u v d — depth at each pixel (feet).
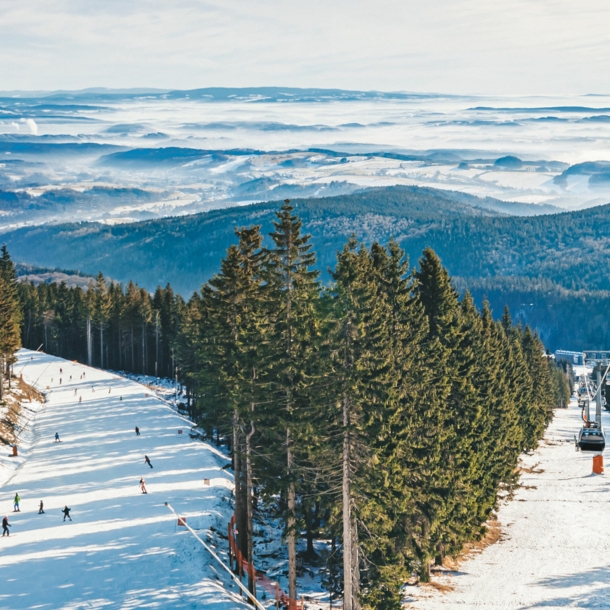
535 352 402.93
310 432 120.57
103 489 231.91
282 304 150.10
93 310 596.29
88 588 147.43
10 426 314.35
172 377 571.69
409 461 139.13
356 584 126.11
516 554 197.98
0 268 504.43
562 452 386.73
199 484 235.20
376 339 120.98
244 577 158.30
